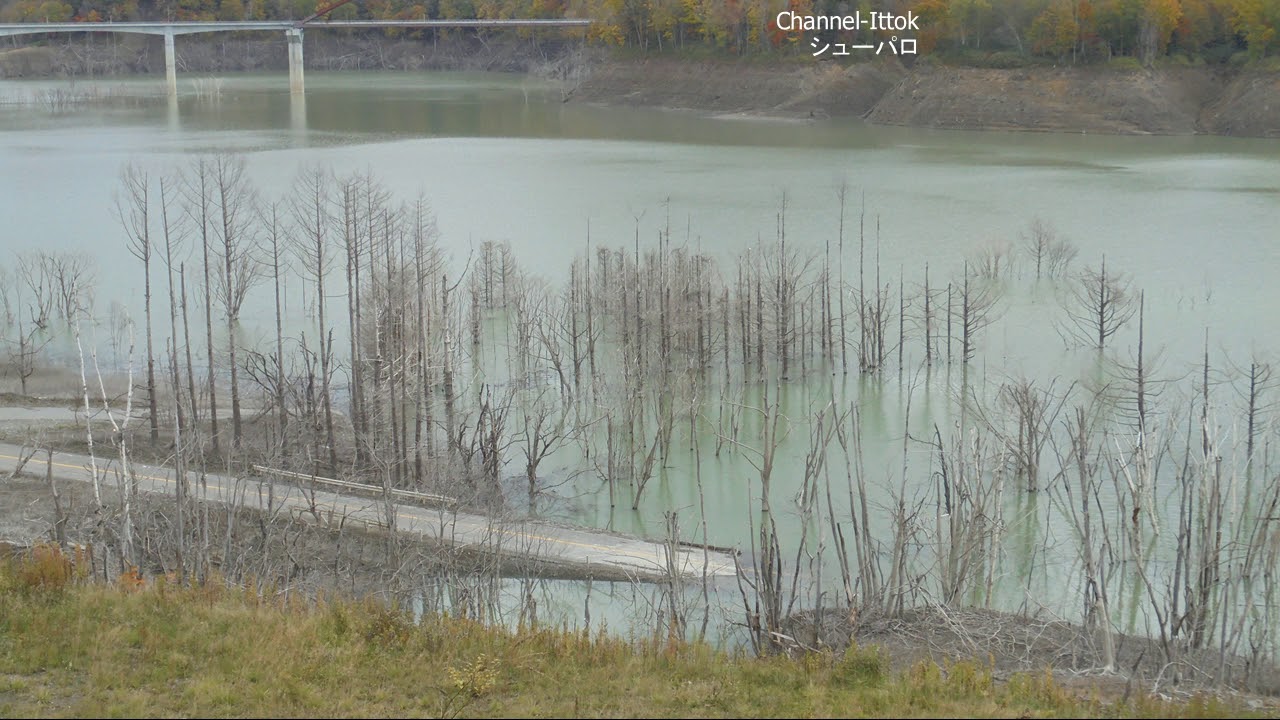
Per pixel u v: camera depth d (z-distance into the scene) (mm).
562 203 125938
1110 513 54000
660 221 116062
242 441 53438
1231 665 38250
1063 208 120000
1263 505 45906
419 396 60906
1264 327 81375
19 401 68375
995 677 35031
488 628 37531
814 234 109938
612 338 79125
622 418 64312
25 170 143125
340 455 61219
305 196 114750
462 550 45562
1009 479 57156
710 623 43906
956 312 82438
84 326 84562
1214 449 41312
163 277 96375
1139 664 37844
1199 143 163500
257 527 48844
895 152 160500
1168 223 112938
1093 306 85562
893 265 99125
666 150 166125
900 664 37406
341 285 93938
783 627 40969
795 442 65500
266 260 96750
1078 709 31312
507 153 164125
